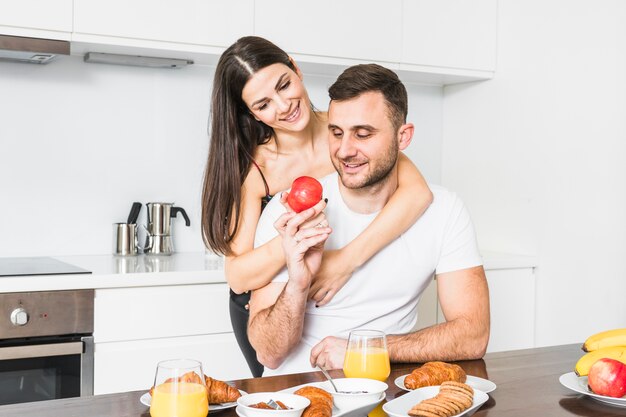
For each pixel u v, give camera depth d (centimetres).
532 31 317
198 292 255
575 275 298
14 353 227
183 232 313
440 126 365
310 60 295
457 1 324
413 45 315
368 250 170
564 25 302
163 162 308
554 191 307
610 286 283
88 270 249
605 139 285
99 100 296
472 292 176
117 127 300
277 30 287
